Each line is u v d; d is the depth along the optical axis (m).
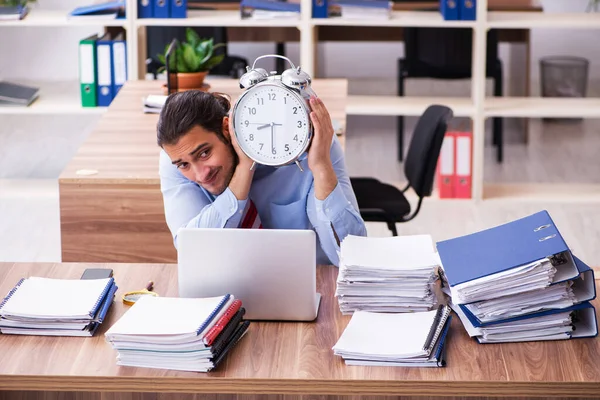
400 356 2.27
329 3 5.99
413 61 6.86
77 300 2.52
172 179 2.94
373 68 9.39
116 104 4.87
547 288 2.38
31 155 7.03
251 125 2.58
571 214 5.87
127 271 2.85
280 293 2.50
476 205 6.00
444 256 2.53
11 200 6.12
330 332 2.46
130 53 6.02
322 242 2.89
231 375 2.25
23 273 2.83
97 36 6.30
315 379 2.24
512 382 2.22
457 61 6.79
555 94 7.64
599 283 2.70
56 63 9.12
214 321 2.33
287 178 2.94
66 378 2.27
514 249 2.44
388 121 8.02
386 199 4.59
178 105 2.66
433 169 4.41
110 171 3.86
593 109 6.04
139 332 2.27
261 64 9.42
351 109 6.07
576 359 2.31
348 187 2.96
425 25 5.90
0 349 2.38
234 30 7.49
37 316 2.43
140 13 5.97
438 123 4.35
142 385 2.26
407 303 2.51
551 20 5.94
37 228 5.67
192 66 4.94
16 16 6.01
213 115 2.69
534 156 6.98
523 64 8.04
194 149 2.68
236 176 2.76
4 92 6.20
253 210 2.93
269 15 5.95
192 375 2.25
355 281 2.51
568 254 2.38
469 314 2.43
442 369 2.27
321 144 2.65
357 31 7.39
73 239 3.88
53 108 6.12
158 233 3.87
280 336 2.45
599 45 9.14
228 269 2.50
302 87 2.55
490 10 6.76
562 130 7.64
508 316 2.38
